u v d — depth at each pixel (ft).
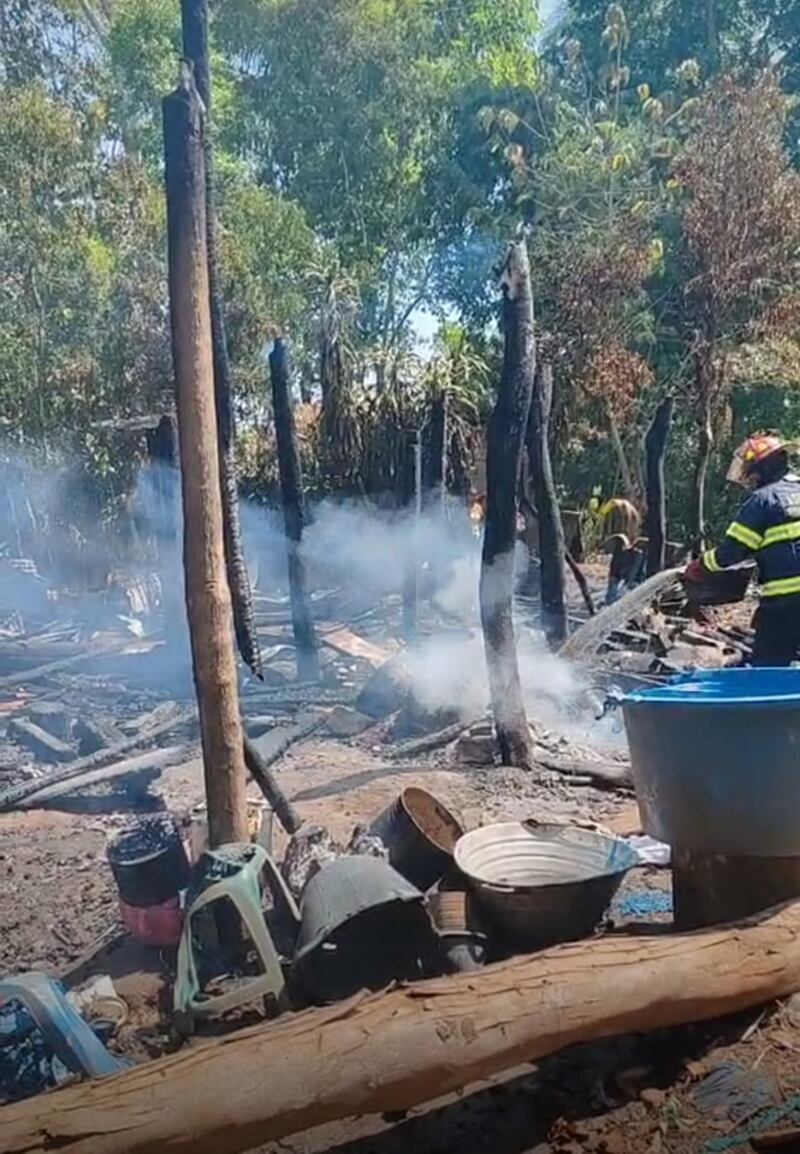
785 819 10.14
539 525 25.40
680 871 10.97
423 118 65.36
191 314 11.59
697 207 52.54
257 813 14.05
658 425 32.01
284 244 54.34
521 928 10.55
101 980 10.99
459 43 67.05
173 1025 9.99
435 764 19.38
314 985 10.12
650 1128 8.61
